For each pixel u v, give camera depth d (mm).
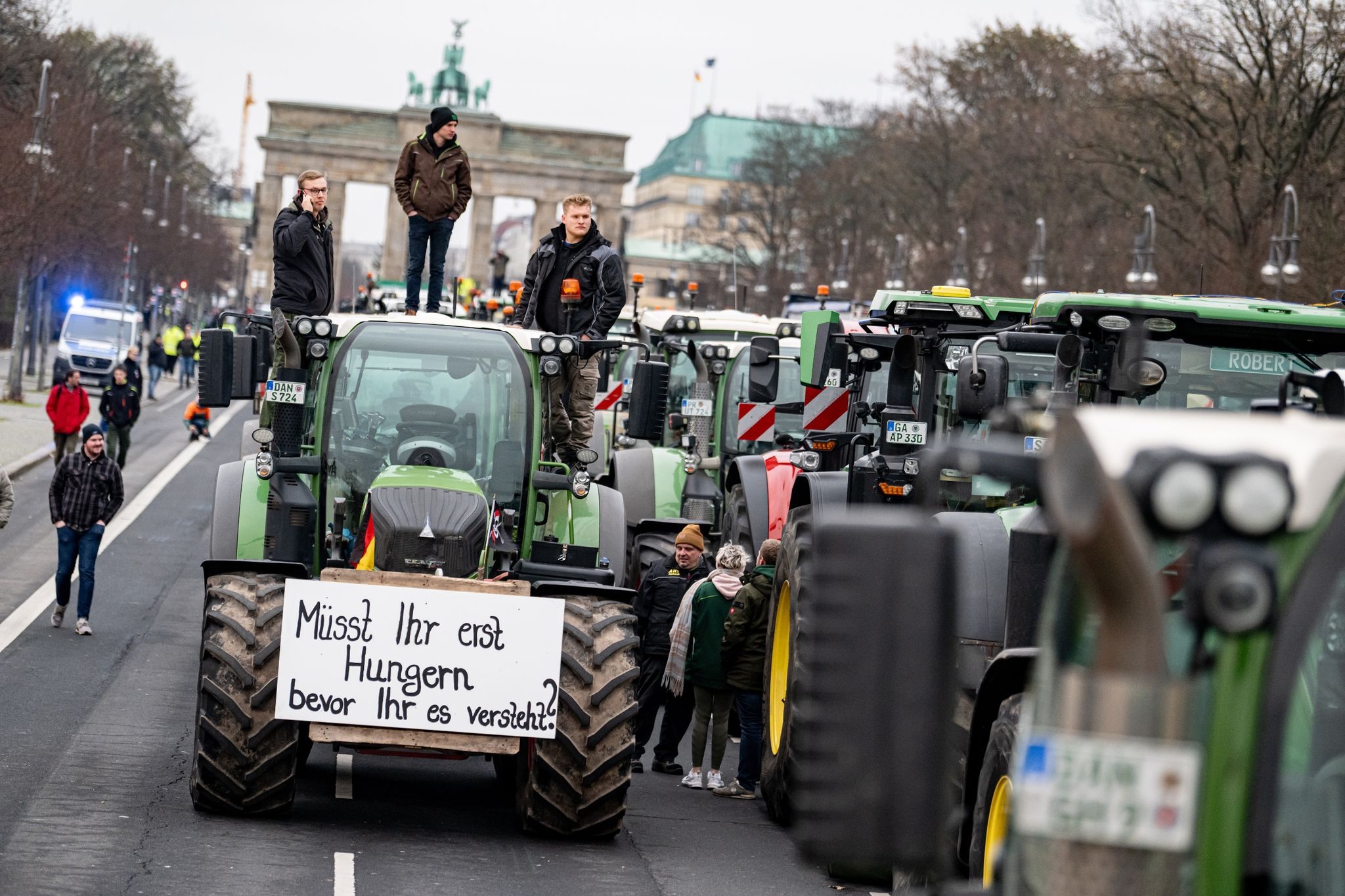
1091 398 13516
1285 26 57812
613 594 14945
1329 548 4348
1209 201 61938
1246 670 4340
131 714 18844
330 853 13648
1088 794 3719
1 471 21172
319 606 14102
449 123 20578
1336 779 4602
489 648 14172
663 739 19281
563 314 18109
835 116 120500
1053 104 84875
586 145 186250
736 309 43062
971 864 9352
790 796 15484
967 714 11148
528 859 14055
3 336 114875
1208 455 3883
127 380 44000
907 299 17875
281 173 180875
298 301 16312
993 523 11891
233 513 15656
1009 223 80125
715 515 25797
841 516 3637
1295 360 13609
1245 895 4309
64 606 23906
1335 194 58844
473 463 15578
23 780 15414
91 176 71500
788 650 16016
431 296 20922
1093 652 3824
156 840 13586
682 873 13883
